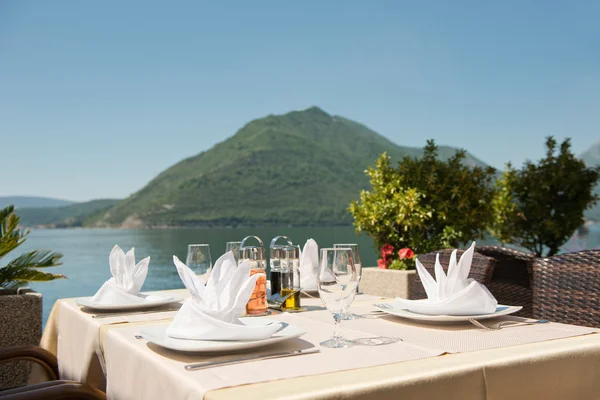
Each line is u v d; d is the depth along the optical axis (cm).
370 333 138
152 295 215
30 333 285
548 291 182
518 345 122
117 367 133
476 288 151
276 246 184
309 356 113
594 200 612
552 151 618
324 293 129
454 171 533
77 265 4656
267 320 142
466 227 526
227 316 128
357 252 136
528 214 631
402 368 102
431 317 145
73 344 178
